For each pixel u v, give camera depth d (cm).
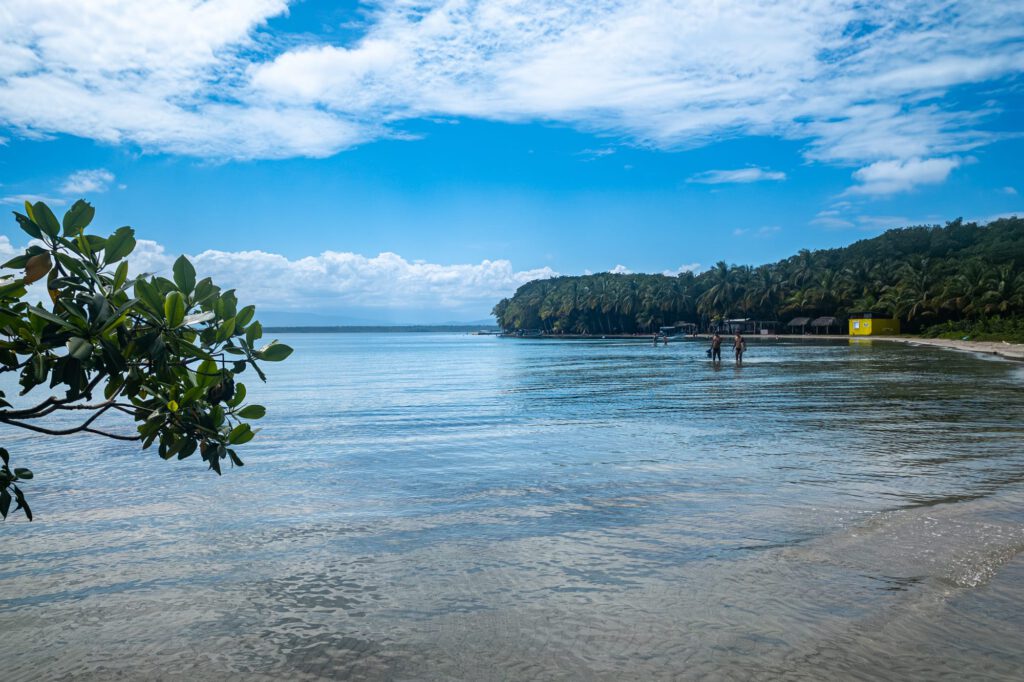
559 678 360
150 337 271
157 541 615
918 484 809
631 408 1702
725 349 6281
